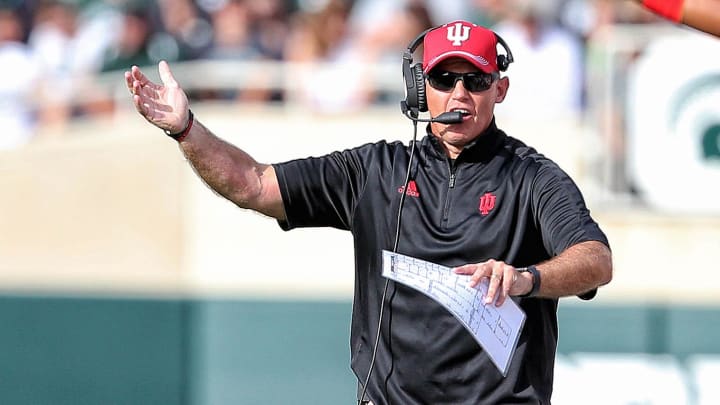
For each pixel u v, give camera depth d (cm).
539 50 2925
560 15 2958
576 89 2923
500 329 1064
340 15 3002
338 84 2884
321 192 1206
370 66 2898
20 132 2964
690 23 1202
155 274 2788
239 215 2780
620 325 2716
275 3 3003
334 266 2769
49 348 2780
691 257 2719
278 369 2752
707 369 2697
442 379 1148
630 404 2709
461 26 1170
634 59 2711
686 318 2714
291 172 1204
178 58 2994
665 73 2702
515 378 1136
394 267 1043
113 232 2800
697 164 2705
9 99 2978
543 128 2778
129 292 2786
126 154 2808
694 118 2700
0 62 3000
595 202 2738
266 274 2769
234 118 2812
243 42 2953
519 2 2953
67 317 2786
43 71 3019
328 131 2800
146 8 3027
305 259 2770
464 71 1153
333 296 2758
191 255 2792
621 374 2705
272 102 2895
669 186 2717
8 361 2780
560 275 1027
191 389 2762
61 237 2803
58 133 2931
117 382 2777
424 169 1184
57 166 2811
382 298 1176
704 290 2717
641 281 2727
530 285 1010
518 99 2900
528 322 1145
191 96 2917
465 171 1166
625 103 2717
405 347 1159
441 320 1144
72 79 2998
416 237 1162
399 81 2898
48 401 2777
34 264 2797
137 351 2775
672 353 2722
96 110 2953
